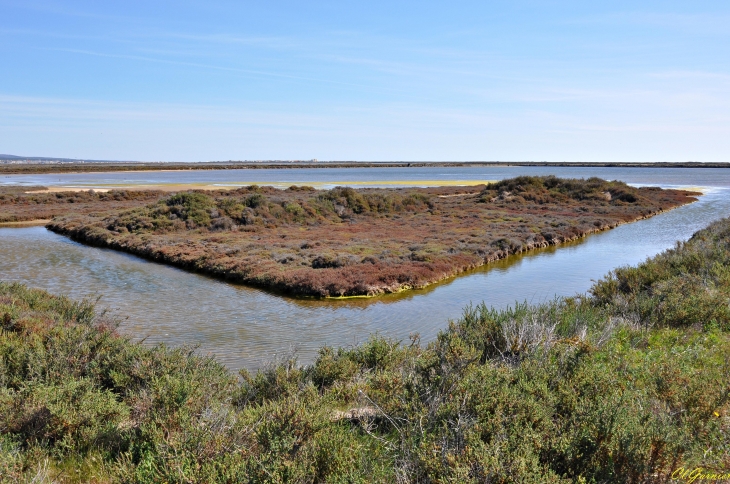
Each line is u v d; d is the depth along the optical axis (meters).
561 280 21.31
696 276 13.31
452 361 6.37
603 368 6.86
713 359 7.73
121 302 17.12
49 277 20.98
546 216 43.78
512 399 5.05
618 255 27.70
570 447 4.25
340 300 17.98
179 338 13.27
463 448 4.23
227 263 22.45
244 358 11.78
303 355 12.02
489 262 25.92
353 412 6.65
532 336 8.26
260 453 4.47
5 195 56.25
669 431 4.33
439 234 32.47
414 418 5.21
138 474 4.27
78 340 8.94
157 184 88.19
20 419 5.93
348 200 44.59
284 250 25.80
